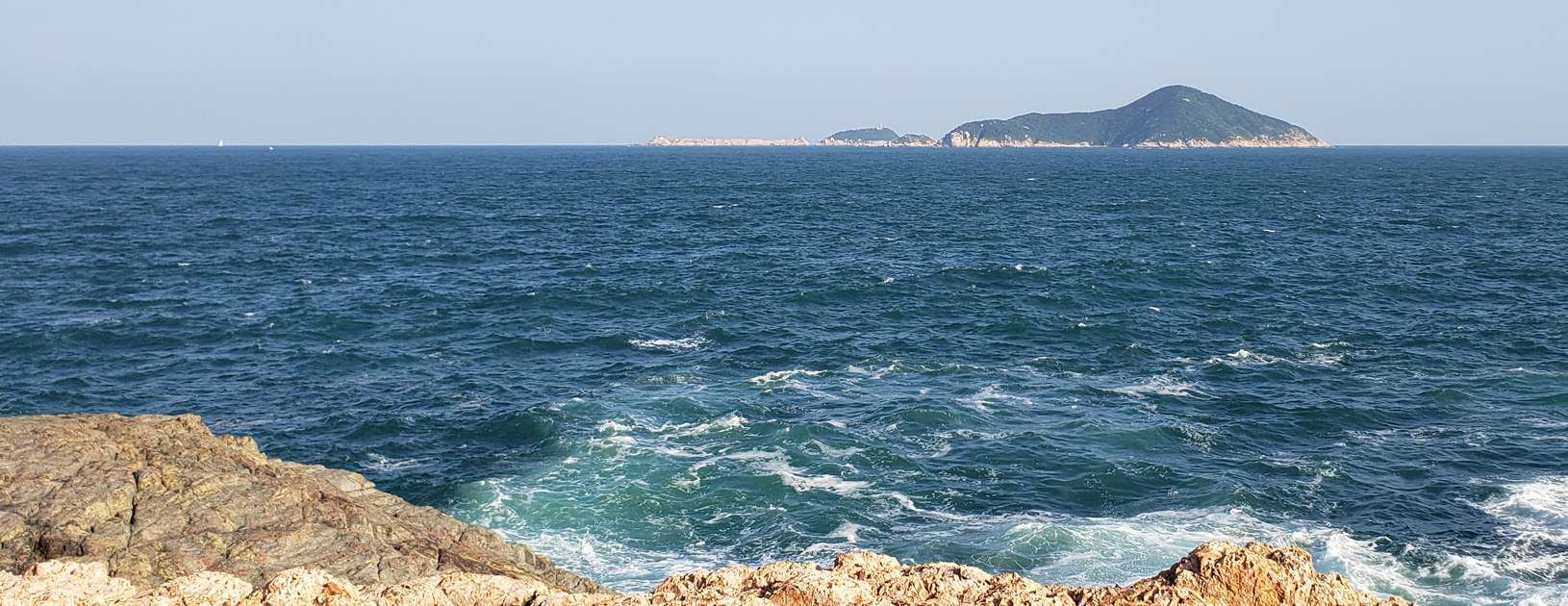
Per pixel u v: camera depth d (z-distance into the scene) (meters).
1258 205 126.75
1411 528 29.33
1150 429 37.38
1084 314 57.84
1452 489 31.92
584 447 35.91
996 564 27.64
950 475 33.38
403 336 53.53
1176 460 34.69
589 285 67.06
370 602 13.66
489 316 58.19
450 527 26.66
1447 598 25.56
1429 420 38.38
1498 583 26.06
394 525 25.42
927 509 31.02
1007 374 45.00
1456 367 45.34
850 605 12.51
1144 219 109.31
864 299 62.16
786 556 28.27
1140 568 27.28
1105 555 27.92
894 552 28.27
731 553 28.52
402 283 68.50
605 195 149.75
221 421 40.22
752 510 30.95
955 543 28.64
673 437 36.91
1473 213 112.00
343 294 64.44
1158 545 28.41
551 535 29.67
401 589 14.05
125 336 53.00
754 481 32.84
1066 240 91.12
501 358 49.09
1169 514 30.69
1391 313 57.09
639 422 38.53
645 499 31.66
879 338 52.38
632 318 57.31
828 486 32.50
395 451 36.72
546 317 57.50
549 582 24.58
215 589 13.85
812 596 12.60
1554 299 59.88
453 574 14.77
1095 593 12.48
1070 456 34.91
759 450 35.34
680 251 84.19
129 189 155.25
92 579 14.70
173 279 69.50
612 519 30.56
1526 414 38.88
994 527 29.72
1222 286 65.75
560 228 102.31
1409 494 31.58
